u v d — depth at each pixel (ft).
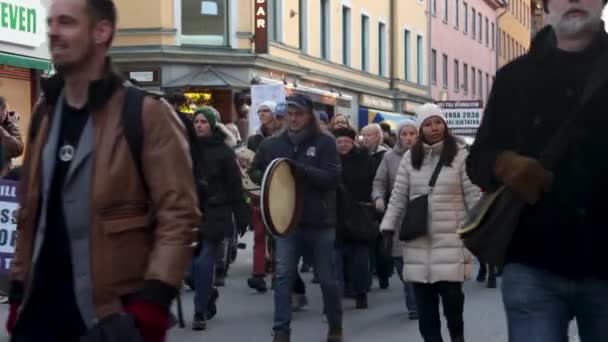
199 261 31.48
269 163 28.30
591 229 12.96
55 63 11.91
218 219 31.09
